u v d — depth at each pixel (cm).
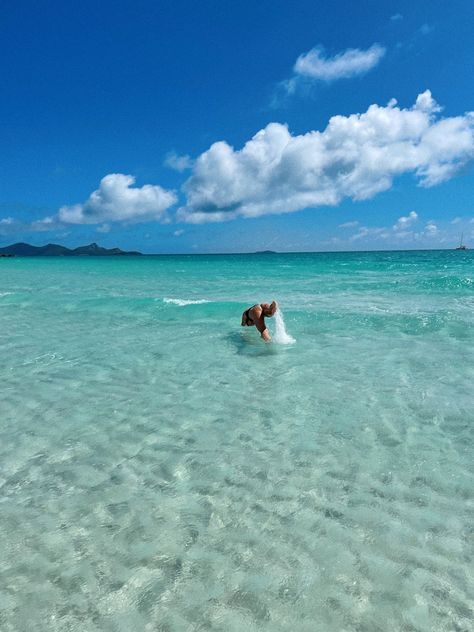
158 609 274
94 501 384
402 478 405
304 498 380
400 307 1281
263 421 540
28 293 1902
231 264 5041
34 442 498
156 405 602
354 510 361
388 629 255
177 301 1484
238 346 905
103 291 1952
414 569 298
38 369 776
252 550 320
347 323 1066
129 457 461
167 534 340
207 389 659
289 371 731
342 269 3353
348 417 542
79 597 284
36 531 346
